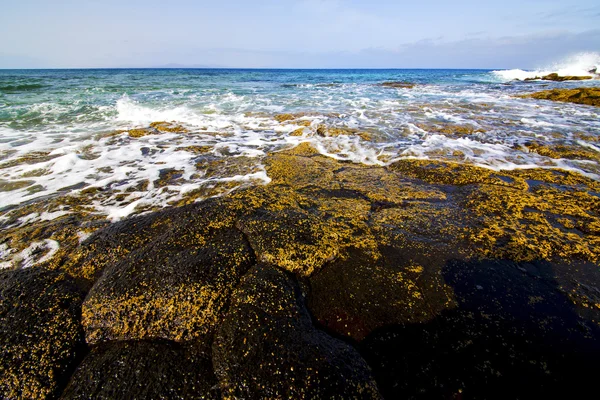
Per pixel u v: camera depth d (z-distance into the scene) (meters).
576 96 15.70
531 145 8.28
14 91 18.22
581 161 7.21
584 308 3.12
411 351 2.75
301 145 8.48
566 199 5.27
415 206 5.04
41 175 6.52
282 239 3.76
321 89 23.44
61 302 3.12
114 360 2.65
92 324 2.95
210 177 6.45
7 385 2.48
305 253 3.60
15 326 2.82
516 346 2.76
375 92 21.39
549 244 4.02
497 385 2.48
